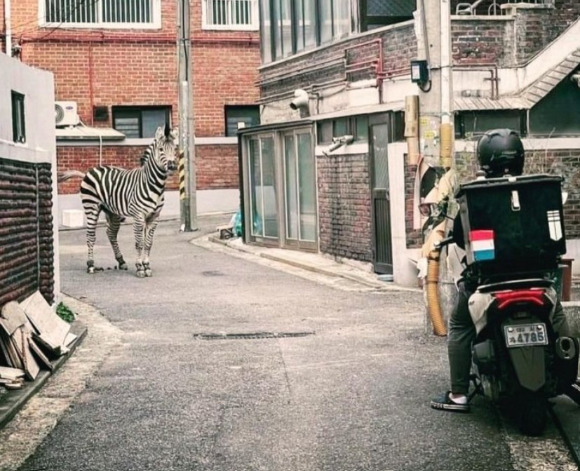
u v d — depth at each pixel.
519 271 8.20
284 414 8.84
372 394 9.31
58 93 29.08
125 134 29.83
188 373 10.22
